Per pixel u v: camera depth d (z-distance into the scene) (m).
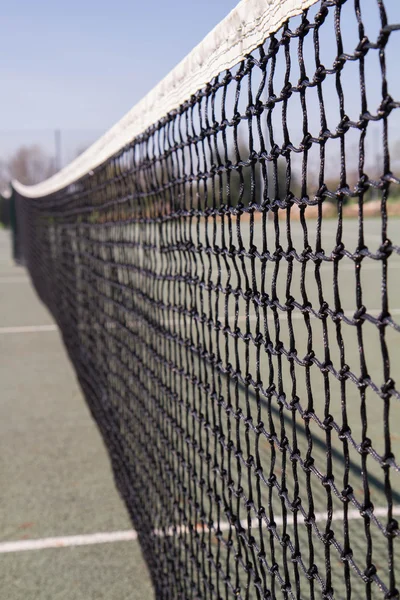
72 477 4.34
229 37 1.87
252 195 1.71
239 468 1.90
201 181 2.24
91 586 3.10
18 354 8.00
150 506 3.12
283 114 1.47
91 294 5.36
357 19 1.13
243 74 1.78
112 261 4.23
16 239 20.81
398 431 4.90
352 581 2.98
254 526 3.45
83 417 5.55
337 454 4.44
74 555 3.38
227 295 1.95
